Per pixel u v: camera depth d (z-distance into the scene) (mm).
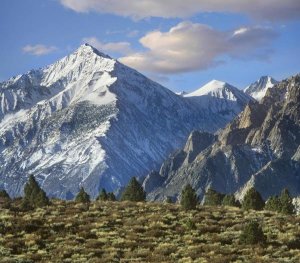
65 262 41844
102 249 45656
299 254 42438
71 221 56719
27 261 42062
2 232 52000
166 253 44188
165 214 60562
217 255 42625
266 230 52000
